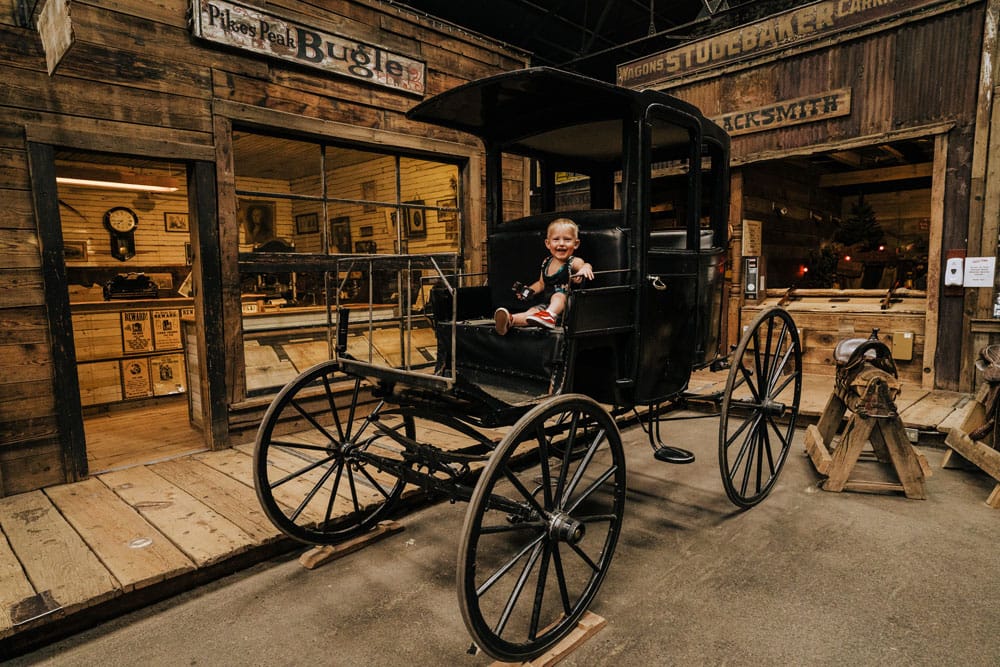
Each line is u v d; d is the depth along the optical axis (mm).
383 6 4707
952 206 5137
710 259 3271
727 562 2746
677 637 2191
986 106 4863
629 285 2619
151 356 5664
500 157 3367
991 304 4977
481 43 5469
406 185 5172
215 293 3938
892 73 5375
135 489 3309
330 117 4457
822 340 6098
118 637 2229
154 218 6984
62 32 2635
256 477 2568
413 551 2928
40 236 3270
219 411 4016
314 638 2223
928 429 4266
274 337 4406
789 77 6016
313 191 4586
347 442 2906
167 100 3660
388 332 4996
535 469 4086
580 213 2848
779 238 7691
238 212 4133
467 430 2486
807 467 4059
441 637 2227
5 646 2090
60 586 2293
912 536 2959
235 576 2670
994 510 3264
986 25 4816
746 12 6465
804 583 2541
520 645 1975
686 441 4695
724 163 3396
